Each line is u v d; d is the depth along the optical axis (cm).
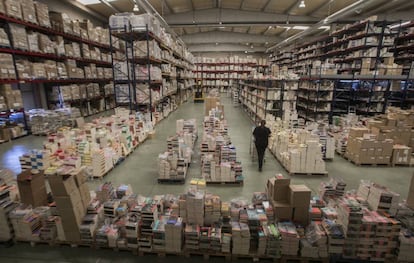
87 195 298
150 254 268
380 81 985
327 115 996
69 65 898
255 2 1298
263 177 475
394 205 287
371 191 309
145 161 551
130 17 767
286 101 834
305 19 1412
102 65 1263
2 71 612
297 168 486
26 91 866
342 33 1217
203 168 443
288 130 629
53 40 838
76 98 955
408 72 917
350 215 244
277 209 271
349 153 577
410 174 497
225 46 2541
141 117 748
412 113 697
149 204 288
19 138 708
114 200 308
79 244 276
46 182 414
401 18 1216
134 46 794
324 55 1443
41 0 919
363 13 1281
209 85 2581
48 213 295
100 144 517
